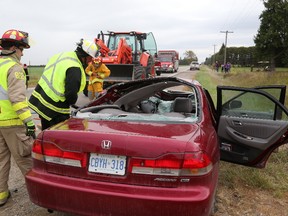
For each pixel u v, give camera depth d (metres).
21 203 3.46
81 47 3.72
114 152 2.41
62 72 3.60
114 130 2.59
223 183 4.00
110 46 13.24
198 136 2.58
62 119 3.78
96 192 2.37
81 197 2.42
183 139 2.45
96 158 2.48
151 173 2.35
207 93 4.11
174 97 4.86
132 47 13.01
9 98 3.20
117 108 3.74
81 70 3.67
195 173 2.34
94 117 3.06
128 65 10.52
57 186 2.48
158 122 2.86
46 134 2.65
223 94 3.76
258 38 42.97
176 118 2.99
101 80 8.55
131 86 4.22
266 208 3.45
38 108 3.69
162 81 4.08
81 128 2.69
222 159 3.69
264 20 42.22
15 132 3.35
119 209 2.34
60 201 2.50
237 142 3.58
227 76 30.38
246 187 3.93
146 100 4.33
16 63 3.24
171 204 2.26
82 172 2.49
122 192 2.34
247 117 3.74
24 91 3.23
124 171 2.40
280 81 16.70
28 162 3.52
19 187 3.87
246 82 19.53
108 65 10.60
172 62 34.91
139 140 2.39
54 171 2.60
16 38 3.25
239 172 4.19
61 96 3.65
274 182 4.03
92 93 8.66
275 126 3.42
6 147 3.45
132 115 3.12
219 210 3.38
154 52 15.80
